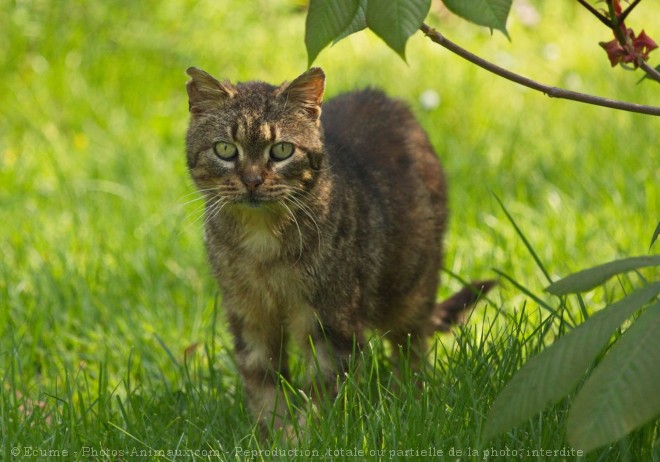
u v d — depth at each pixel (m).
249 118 7.16
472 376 6.92
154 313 9.62
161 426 7.38
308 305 7.39
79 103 14.32
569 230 10.55
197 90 7.41
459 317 8.90
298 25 17.03
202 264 10.48
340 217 7.38
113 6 16.06
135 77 14.99
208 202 7.48
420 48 16.69
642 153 12.55
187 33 16.19
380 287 7.99
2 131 13.89
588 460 6.09
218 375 8.29
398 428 6.50
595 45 17.17
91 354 8.99
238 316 7.61
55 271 10.20
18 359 8.24
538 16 17.62
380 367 8.21
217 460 6.71
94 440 7.03
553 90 5.68
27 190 12.20
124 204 11.86
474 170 12.41
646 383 4.31
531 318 8.99
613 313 4.55
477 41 17.06
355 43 16.97
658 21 17.77
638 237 10.22
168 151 13.37
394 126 8.70
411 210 8.27
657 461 6.03
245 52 16.16
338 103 8.84
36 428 7.01
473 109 14.29
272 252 7.27
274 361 7.70
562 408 6.57
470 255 10.28
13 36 15.12
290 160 7.20
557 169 12.35
